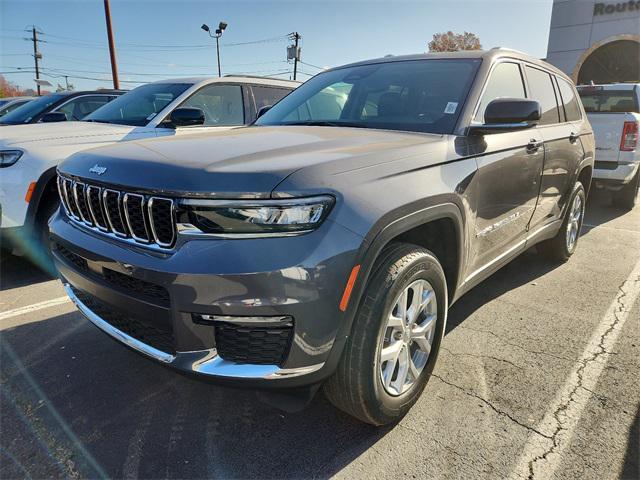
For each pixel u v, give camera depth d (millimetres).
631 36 18000
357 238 1835
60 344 3102
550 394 2541
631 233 5945
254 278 1691
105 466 2064
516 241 3441
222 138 2447
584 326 3342
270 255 1710
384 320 2020
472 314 3553
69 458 2107
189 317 1785
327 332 1827
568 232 4535
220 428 2309
